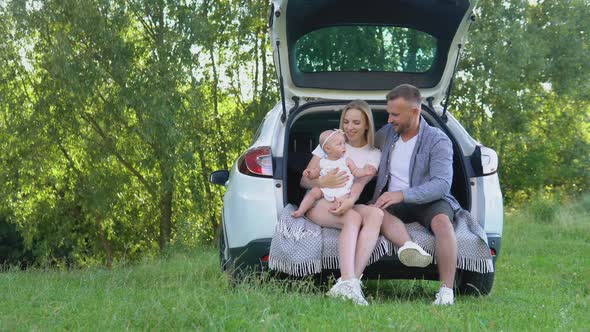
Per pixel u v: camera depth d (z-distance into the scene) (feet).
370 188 19.60
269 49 79.20
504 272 25.96
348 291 15.46
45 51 70.03
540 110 94.27
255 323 12.00
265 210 16.66
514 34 80.07
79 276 22.45
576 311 16.14
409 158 17.30
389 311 13.62
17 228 78.59
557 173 96.43
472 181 17.53
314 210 16.63
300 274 16.19
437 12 18.16
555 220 56.44
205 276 21.09
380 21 18.70
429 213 16.85
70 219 81.25
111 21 67.15
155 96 65.21
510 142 88.12
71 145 76.64
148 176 77.00
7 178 73.41
